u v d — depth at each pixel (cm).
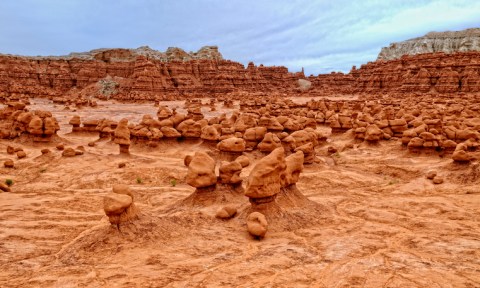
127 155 3731
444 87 10200
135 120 6931
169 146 4231
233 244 1622
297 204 2114
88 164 3384
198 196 2219
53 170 3238
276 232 1791
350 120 5109
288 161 2200
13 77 12106
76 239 1703
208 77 13750
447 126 3866
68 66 13375
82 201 2395
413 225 1920
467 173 2820
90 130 5194
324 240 1669
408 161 3469
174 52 14850
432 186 2777
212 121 4841
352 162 3734
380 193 2688
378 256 1457
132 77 12900
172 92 12600
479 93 9350
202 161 2227
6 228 1831
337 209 2258
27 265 1410
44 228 1862
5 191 2670
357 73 16412
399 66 11994
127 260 1428
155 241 1609
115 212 1608
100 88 12419
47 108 8562
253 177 1861
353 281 1210
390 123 4556
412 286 1166
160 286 1206
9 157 3631
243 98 10806
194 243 1623
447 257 1440
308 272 1301
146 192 2698
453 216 2075
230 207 1980
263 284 1210
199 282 1230
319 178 3012
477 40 15225
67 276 1287
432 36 16662
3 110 5131
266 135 3581
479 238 1694
